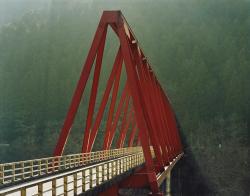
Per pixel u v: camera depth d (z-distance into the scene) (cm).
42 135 14188
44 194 2127
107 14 3291
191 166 11744
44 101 15500
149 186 3353
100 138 12531
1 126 15075
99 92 14988
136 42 3725
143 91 3859
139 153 4231
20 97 16038
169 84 14975
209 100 14062
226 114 13562
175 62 16000
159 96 6247
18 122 14875
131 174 3456
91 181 2305
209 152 12025
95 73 3638
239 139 12350
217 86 14538
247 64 14962
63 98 15525
